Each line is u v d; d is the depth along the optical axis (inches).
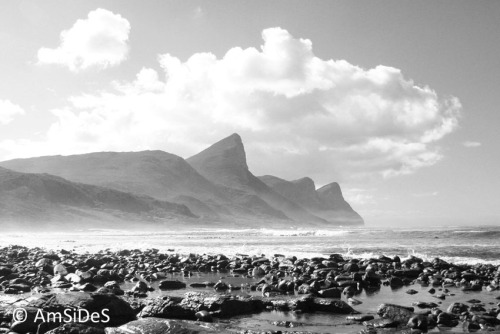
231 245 2066.9
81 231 5831.7
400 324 495.5
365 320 514.3
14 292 693.9
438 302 632.4
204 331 437.1
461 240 2289.6
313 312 559.5
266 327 485.1
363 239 2576.3
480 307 563.5
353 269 933.2
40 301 506.3
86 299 508.4
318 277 836.0
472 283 790.5
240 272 1000.2
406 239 2475.4
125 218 7672.2
